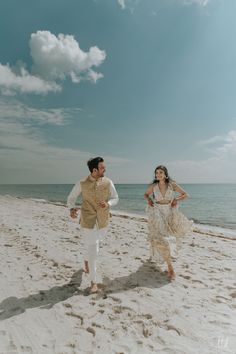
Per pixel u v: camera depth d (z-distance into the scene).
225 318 3.25
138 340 2.79
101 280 4.44
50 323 3.12
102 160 4.05
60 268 4.98
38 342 2.75
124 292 3.98
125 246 6.77
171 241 7.45
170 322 3.13
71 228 9.34
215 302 3.69
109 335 2.89
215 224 14.16
